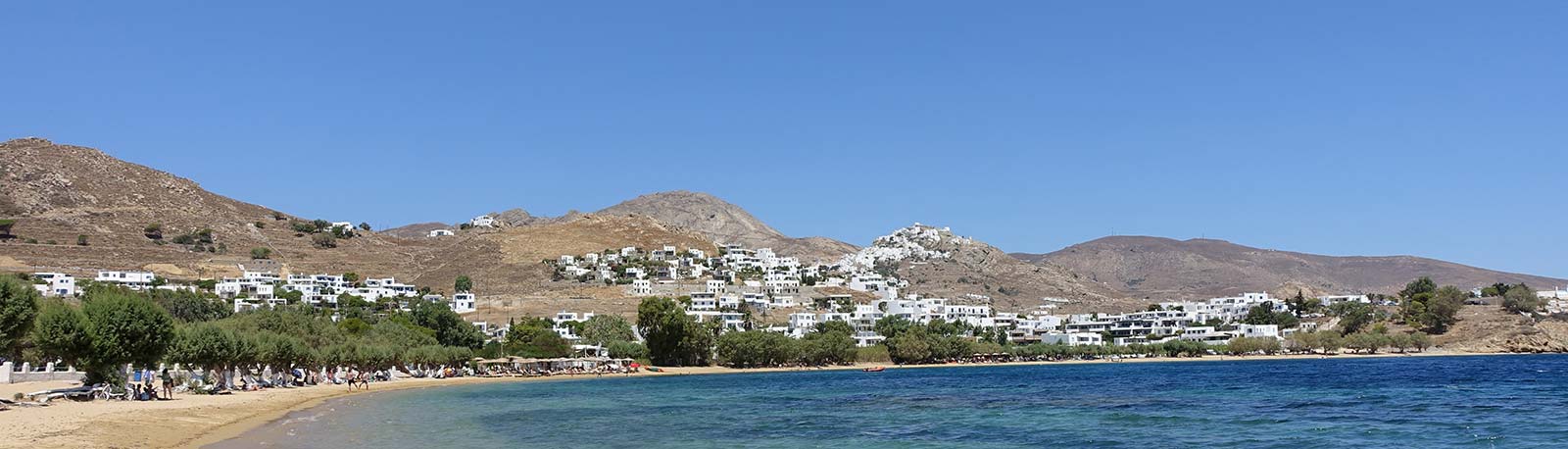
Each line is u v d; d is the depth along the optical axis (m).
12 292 84.44
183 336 113.94
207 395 110.81
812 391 150.25
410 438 75.19
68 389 91.81
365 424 85.38
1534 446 73.69
